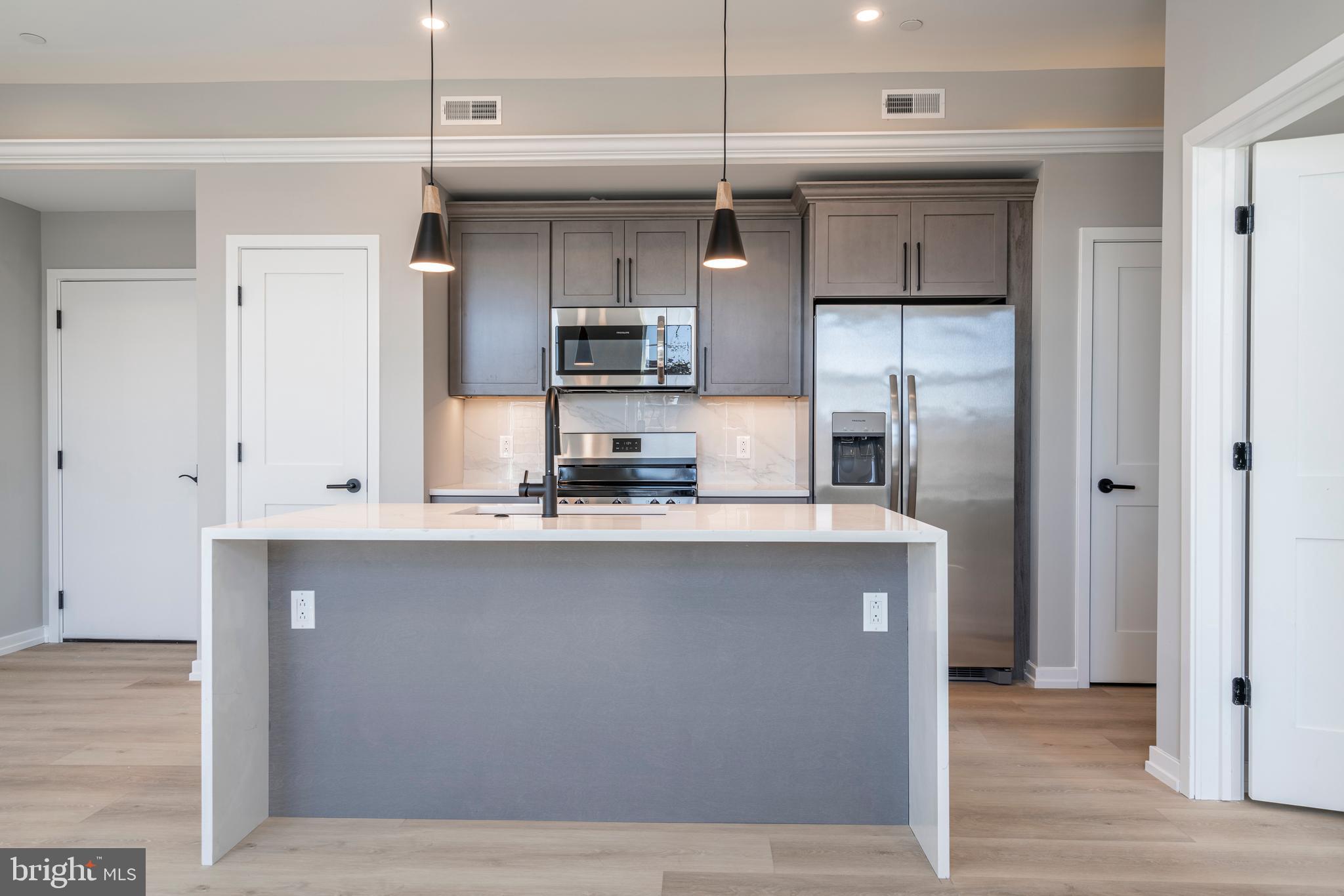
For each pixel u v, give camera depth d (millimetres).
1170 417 2605
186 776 2590
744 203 3967
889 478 3660
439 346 3936
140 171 3715
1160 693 2660
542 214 4031
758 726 2334
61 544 4465
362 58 3557
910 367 3707
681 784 2344
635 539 2020
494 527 2090
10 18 3191
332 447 3721
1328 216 2283
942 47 3471
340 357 3715
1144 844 2176
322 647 2363
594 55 3537
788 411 4395
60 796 2439
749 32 3336
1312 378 2311
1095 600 3650
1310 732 2336
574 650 2352
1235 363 2438
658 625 2344
